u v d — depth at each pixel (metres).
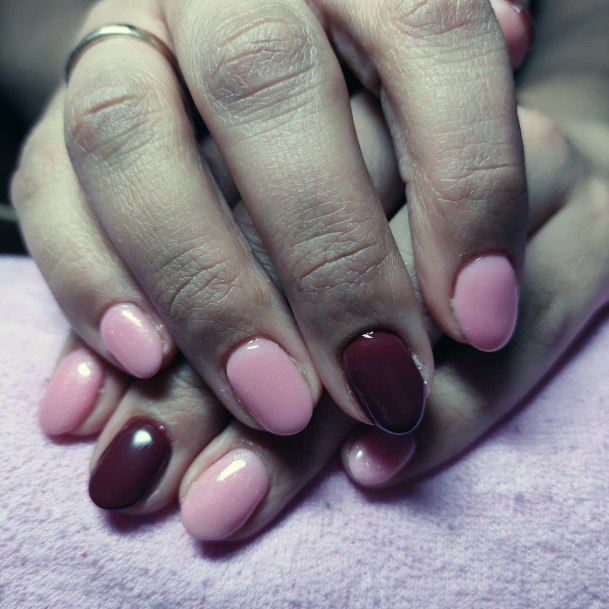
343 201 0.11
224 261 0.12
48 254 0.13
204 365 0.12
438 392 0.14
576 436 0.14
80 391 0.14
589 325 0.16
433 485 0.13
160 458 0.13
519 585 0.12
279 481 0.13
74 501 0.13
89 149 0.12
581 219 0.15
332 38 0.13
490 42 0.12
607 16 0.22
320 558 0.13
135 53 0.13
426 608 0.12
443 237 0.12
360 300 0.12
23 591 0.12
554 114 0.19
